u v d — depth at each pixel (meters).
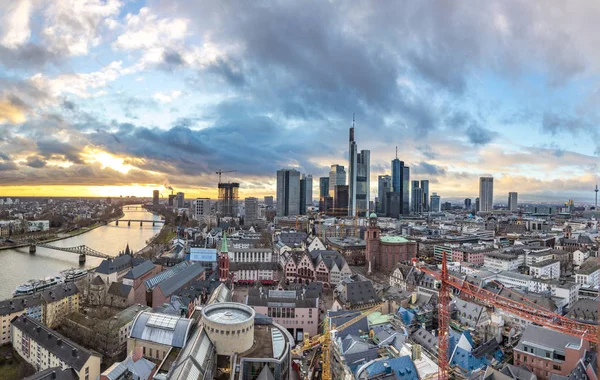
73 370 136.62
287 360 134.75
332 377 156.25
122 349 176.75
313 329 198.12
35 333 163.75
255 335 150.12
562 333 149.38
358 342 150.75
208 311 145.88
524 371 136.12
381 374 131.88
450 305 197.12
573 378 128.62
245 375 126.81
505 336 183.38
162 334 138.75
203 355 121.38
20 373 158.88
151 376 127.44
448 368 143.00
